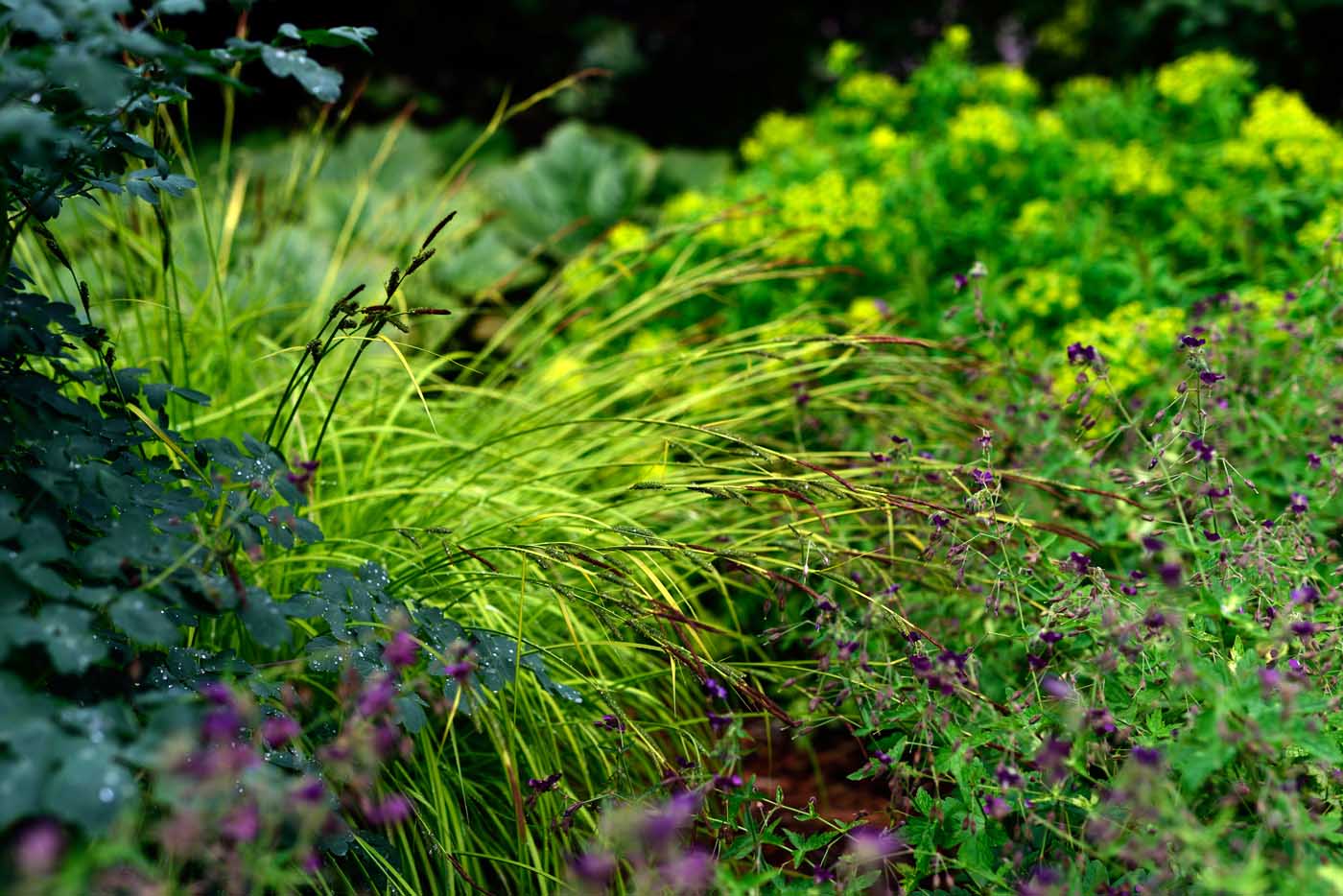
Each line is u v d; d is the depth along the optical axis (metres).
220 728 1.24
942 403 2.88
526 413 2.87
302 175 4.33
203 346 2.80
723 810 2.07
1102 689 1.72
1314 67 6.36
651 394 2.99
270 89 7.05
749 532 2.58
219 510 1.67
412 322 3.66
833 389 2.90
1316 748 1.50
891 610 2.09
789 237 3.65
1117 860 1.72
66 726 1.30
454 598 2.19
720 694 1.79
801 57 8.68
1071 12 7.55
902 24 8.38
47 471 1.50
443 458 2.78
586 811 1.96
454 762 2.16
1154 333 2.87
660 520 2.76
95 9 1.35
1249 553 1.80
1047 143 4.27
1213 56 4.77
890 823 1.92
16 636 1.30
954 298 3.58
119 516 1.61
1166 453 2.08
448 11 8.35
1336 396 2.42
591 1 8.75
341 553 2.24
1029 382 2.87
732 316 3.74
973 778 1.75
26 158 1.52
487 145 7.02
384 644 1.73
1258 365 2.63
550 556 2.01
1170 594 1.83
